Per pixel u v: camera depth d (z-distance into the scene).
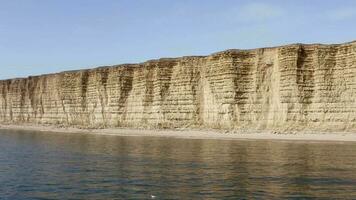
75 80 93.62
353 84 55.47
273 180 24.34
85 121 89.75
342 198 20.17
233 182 23.97
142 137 62.84
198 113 69.12
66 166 31.66
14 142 58.00
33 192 22.80
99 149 44.31
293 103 58.84
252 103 62.94
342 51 57.16
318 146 43.47
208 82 68.25
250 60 64.44
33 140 61.16
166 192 21.92
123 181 24.98
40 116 104.19
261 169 28.20
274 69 62.38
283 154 36.47
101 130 79.25
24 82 111.50
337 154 35.91
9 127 104.25
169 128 71.00
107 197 21.25
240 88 63.91
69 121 94.25
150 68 76.94
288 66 59.84
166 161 33.16
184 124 69.88
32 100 108.00
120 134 70.88
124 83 81.94
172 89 72.69
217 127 65.06
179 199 20.48
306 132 55.84
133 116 78.81
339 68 57.06
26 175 27.98
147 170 28.75
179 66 72.56
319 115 57.00
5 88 117.44
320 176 25.34
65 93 95.81
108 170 29.22
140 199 20.70
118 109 81.81
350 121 54.72
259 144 47.00
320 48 58.66
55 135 72.88
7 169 30.69
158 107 73.69
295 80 59.00
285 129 58.00
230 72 64.38
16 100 113.25
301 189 22.02
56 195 22.00
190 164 31.19
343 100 55.88
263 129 60.41
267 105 61.72
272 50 63.12
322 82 57.69
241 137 56.91
